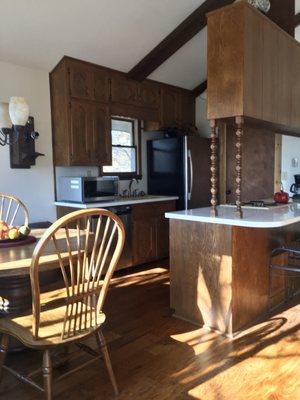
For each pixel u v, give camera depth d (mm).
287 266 2797
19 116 2027
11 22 3115
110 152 4246
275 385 1872
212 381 1918
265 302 2785
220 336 2436
